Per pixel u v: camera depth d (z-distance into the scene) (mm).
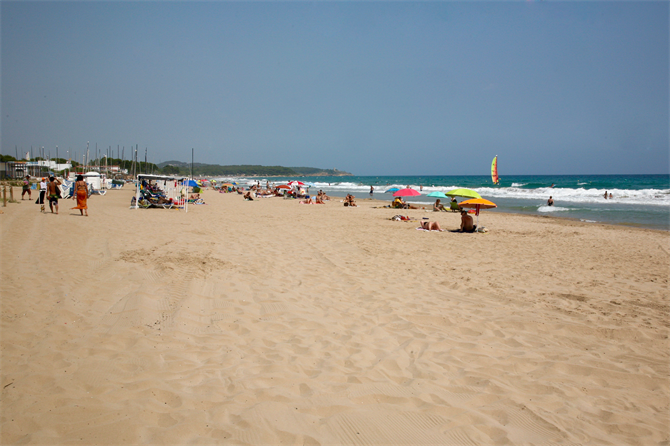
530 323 5316
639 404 3502
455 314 5633
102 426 2777
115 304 5297
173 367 3727
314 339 4586
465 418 3139
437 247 11414
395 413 3143
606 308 6055
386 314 5551
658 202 32781
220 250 9461
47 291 5723
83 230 11742
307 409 3137
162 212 19266
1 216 14633
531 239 13516
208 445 2641
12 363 3648
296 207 26375
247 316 5211
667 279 8016
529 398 3514
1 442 2574
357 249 10625
